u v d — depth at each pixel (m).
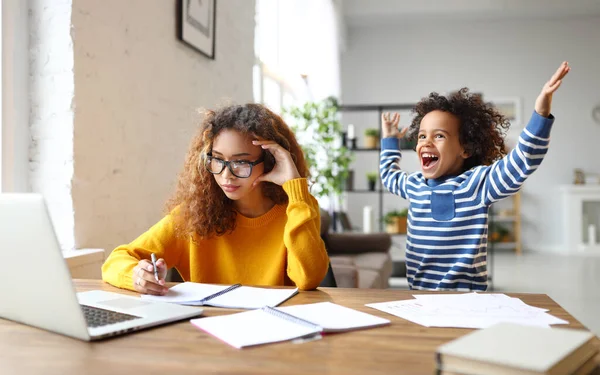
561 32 7.60
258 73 4.16
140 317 0.95
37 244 0.85
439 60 7.79
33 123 1.79
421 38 7.81
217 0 3.11
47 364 0.74
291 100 5.39
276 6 4.68
